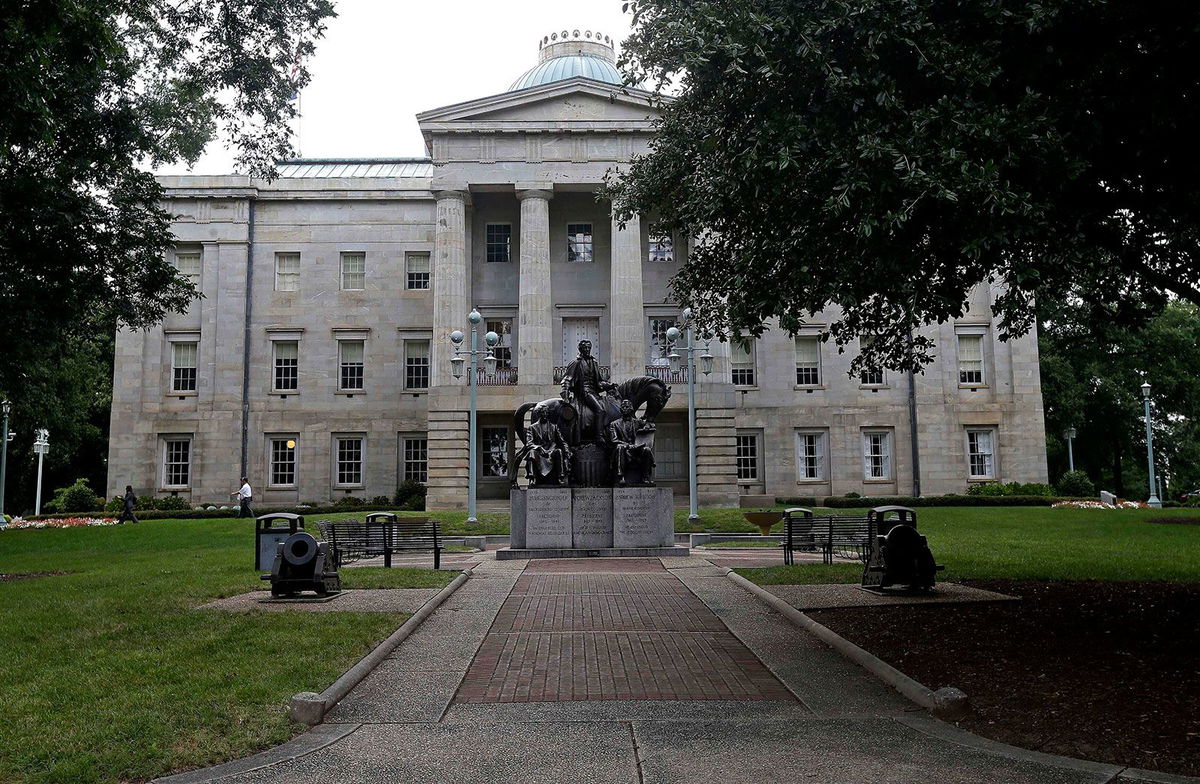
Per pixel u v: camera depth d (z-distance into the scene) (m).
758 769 6.74
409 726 7.88
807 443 52.22
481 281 49.59
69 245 23.45
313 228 52.50
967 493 50.53
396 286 52.16
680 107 14.45
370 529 20.50
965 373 52.28
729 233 14.69
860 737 7.50
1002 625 11.70
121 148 23.62
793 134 10.19
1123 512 37.03
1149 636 10.78
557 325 49.59
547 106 46.84
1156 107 10.23
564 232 50.03
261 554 18.09
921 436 51.34
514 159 46.50
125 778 6.55
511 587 16.39
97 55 16.66
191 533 32.16
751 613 13.51
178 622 12.10
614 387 23.78
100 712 7.82
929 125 9.88
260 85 21.88
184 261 52.47
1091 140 10.42
